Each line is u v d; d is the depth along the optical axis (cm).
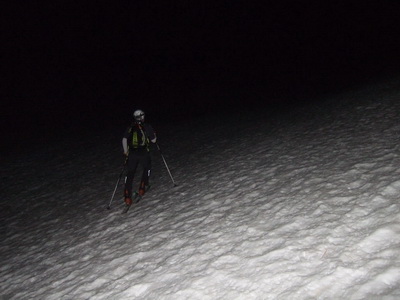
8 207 847
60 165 1181
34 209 800
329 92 1523
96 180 930
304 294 269
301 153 687
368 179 457
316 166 580
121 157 1140
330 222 374
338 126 808
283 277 300
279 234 384
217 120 1518
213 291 314
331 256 309
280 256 336
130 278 394
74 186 918
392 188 407
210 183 671
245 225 437
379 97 975
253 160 743
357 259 292
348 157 573
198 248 414
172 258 411
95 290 392
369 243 310
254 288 298
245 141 956
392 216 344
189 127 1480
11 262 548
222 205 536
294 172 586
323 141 723
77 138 1678
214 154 909
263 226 418
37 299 411
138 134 604
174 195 660
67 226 648
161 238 480
